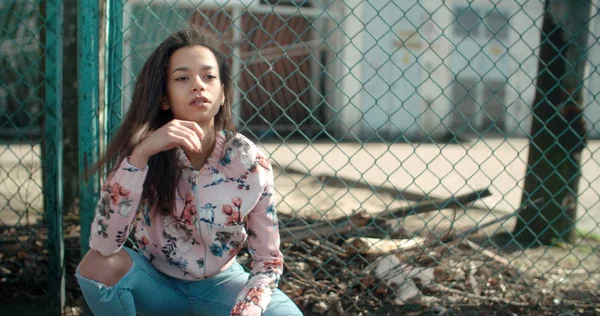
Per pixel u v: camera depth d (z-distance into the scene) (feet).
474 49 48.47
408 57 46.34
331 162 29.14
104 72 8.87
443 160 30.81
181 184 6.68
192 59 6.44
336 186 21.40
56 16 8.98
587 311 9.96
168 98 6.53
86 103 8.65
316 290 10.07
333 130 44.93
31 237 10.52
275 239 6.97
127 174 6.08
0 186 16.11
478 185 22.66
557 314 9.81
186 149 6.47
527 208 13.58
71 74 13.03
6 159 19.40
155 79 6.44
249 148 6.72
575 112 13.35
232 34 41.81
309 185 21.50
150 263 7.00
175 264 6.88
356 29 44.73
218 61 6.73
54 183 9.20
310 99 45.60
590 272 11.07
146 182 6.59
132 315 6.47
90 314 8.92
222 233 6.75
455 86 48.08
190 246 6.84
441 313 9.68
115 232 6.21
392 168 27.45
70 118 13.12
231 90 6.93
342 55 44.70
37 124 11.42
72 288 9.95
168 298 6.89
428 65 47.09
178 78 6.42
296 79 45.16
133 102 6.54
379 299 10.07
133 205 6.17
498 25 48.73
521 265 11.69
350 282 10.20
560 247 13.10
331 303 9.69
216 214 6.67
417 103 47.06
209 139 6.70
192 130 6.12
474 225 12.38
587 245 13.42
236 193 6.69
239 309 6.46
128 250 6.70
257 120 44.83
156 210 6.73
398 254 10.50
